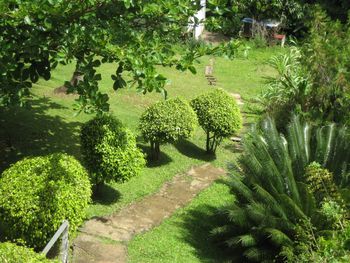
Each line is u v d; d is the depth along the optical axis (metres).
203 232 8.55
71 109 11.74
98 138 8.38
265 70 17.75
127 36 7.67
